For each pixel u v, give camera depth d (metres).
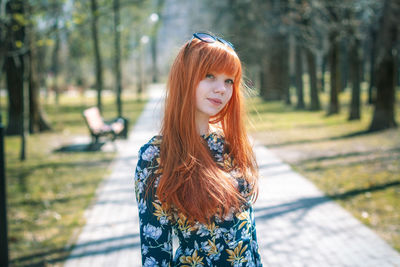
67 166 8.51
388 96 12.20
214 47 1.48
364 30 14.45
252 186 1.64
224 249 1.47
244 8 23.39
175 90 1.52
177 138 1.49
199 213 1.42
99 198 6.11
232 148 1.63
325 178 7.11
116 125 11.80
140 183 1.45
